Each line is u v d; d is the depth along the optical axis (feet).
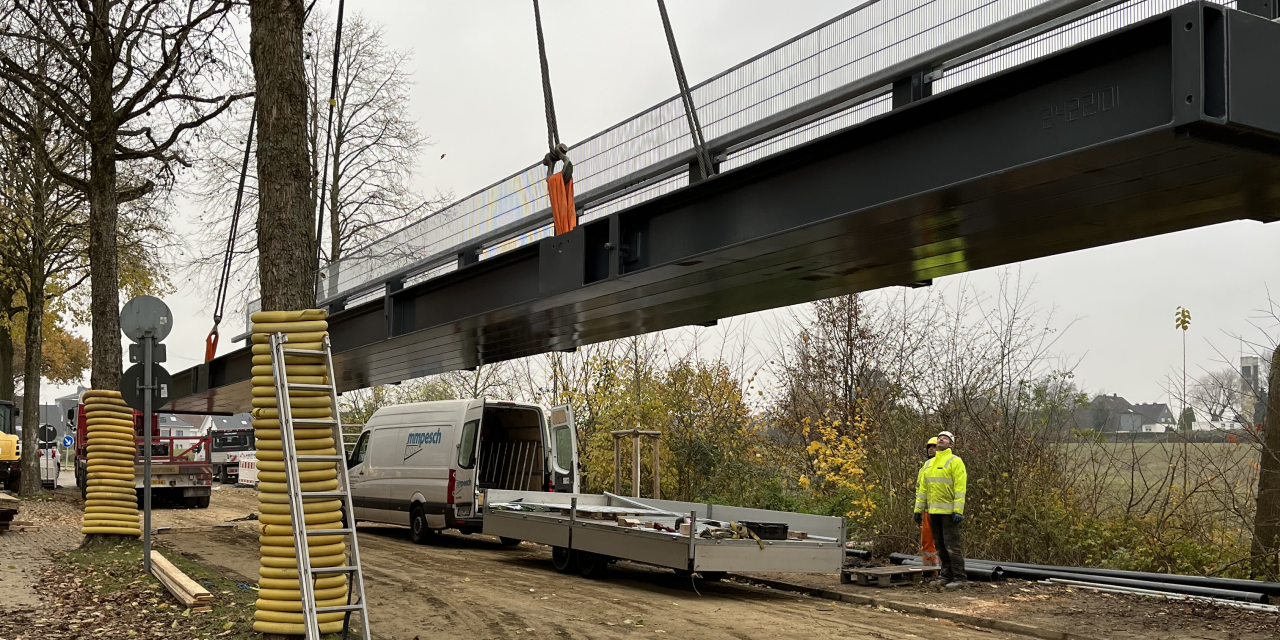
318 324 26.63
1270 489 36.83
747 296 31.40
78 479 98.27
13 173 76.69
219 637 25.53
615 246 28.04
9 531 57.57
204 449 85.25
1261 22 15.53
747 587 40.65
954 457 39.70
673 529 37.88
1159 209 21.33
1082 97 17.33
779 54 24.77
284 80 28.55
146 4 52.95
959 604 34.76
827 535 39.40
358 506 60.95
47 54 51.39
